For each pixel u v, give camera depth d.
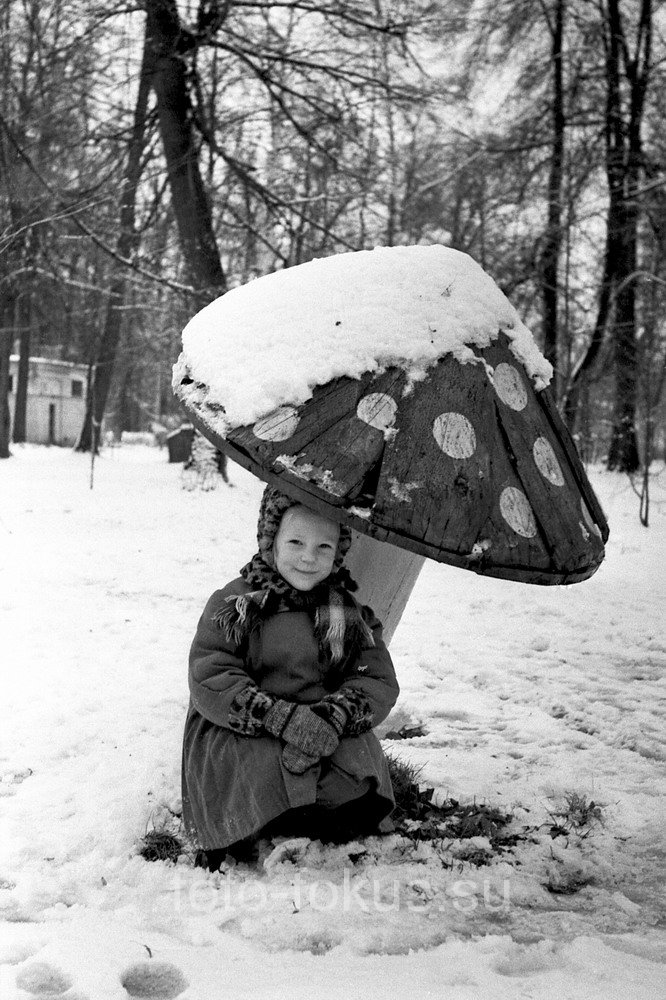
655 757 4.70
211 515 14.18
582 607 8.74
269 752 3.08
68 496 15.34
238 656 3.26
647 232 21.41
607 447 24.81
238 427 2.87
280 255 17.36
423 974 2.45
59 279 16.50
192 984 2.37
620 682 6.20
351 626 3.28
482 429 2.94
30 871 3.12
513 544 2.81
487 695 5.74
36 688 5.37
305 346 2.94
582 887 3.20
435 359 2.98
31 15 14.56
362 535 3.61
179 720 4.82
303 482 2.74
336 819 3.32
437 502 2.76
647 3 20.86
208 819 3.15
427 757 4.50
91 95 15.37
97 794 3.78
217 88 16.55
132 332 30.88
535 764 4.50
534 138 20.83
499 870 3.23
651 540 13.34
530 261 21.08
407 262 3.15
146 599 8.22
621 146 21.05
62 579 8.87
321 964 2.52
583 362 21.70
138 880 3.06
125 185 15.64
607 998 2.31
